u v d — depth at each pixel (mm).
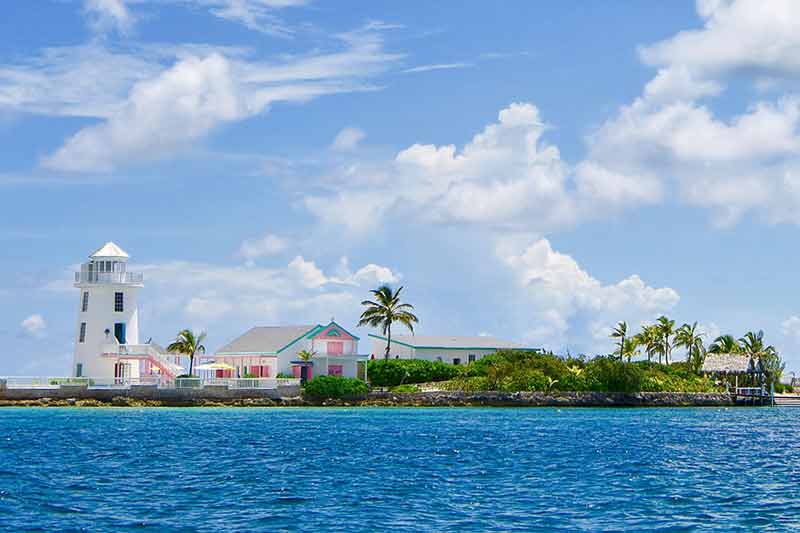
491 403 129500
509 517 38750
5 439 72688
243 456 61625
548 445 70625
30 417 98250
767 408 146500
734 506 41594
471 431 84625
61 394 113875
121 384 117562
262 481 49188
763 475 52656
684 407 141000
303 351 141875
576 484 48344
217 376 146000
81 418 97750
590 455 63094
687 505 41781
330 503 42094
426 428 87875
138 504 41594
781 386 173250
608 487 47281
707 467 56500
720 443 74375
